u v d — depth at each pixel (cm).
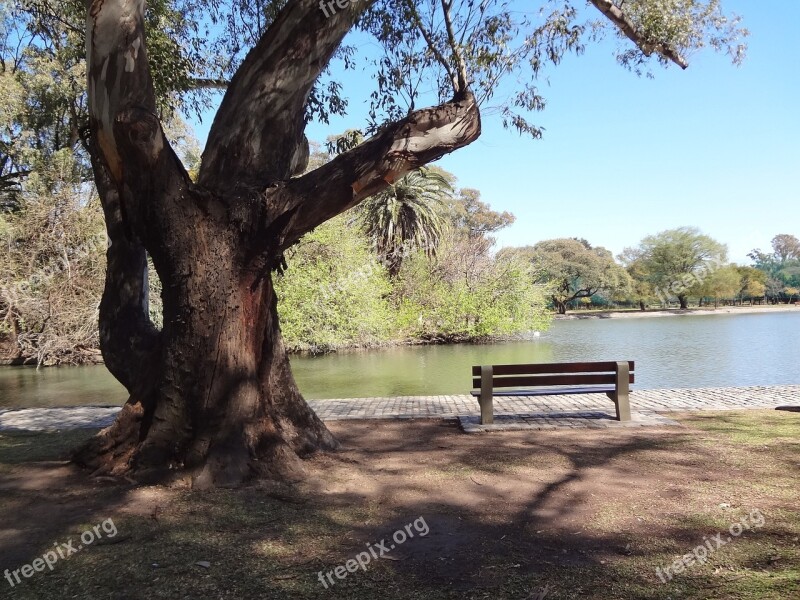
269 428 539
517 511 435
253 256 521
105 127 466
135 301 602
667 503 441
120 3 442
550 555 358
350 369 1920
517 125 721
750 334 3008
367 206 3131
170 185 492
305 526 411
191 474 498
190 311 511
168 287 521
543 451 612
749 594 298
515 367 763
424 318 3016
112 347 586
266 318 555
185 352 513
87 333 2175
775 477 496
